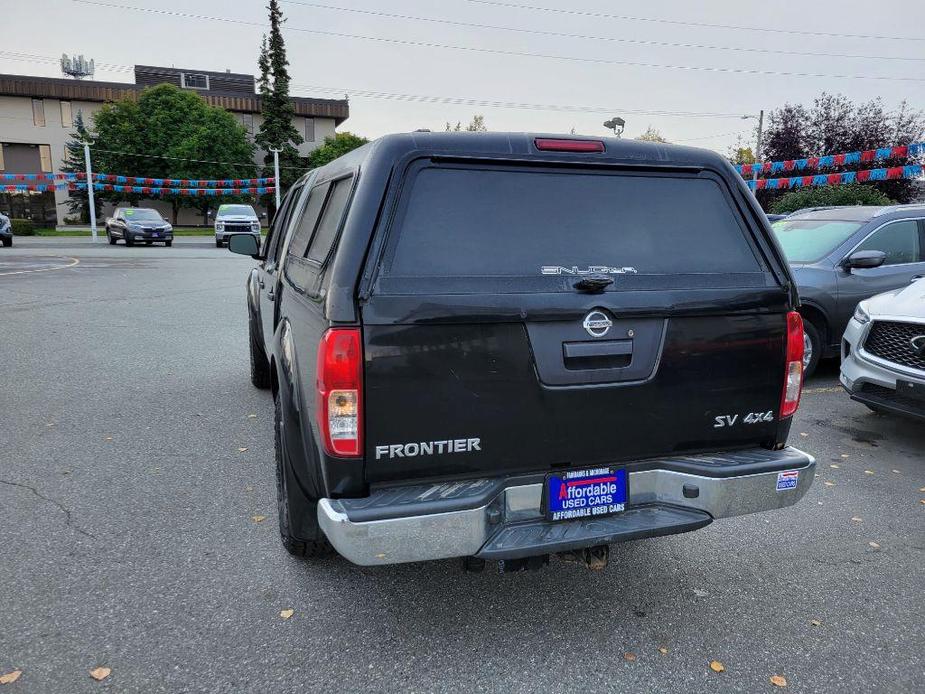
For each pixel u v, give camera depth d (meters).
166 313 11.16
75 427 5.49
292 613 3.03
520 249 2.65
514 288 2.58
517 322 2.57
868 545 3.74
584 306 2.63
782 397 3.00
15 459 4.80
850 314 7.14
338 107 55.72
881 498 4.36
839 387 7.14
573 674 2.67
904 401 5.06
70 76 58.09
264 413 5.89
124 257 23.27
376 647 2.81
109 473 4.57
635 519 2.79
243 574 3.34
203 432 5.40
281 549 3.59
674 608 3.12
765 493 2.88
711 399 2.88
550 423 2.67
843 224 7.62
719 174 3.00
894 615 3.09
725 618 3.05
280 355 3.30
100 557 3.47
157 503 4.12
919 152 16.47
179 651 2.76
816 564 3.53
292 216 4.52
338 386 2.41
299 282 3.17
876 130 28.05
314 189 3.80
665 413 2.82
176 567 3.39
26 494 4.22
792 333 2.98
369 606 3.10
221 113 48.75
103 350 8.33
